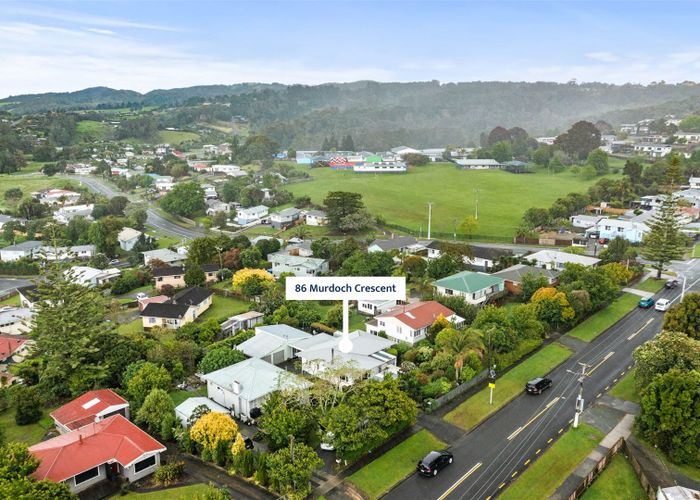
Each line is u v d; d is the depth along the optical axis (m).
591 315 73.75
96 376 53.97
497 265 95.62
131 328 78.06
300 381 47.75
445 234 131.38
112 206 160.25
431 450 44.47
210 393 53.31
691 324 57.28
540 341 64.31
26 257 120.06
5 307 90.00
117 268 117.25
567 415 49.56
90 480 40.31
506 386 54.94
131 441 42.31
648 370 48.47
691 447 41.28
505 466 42.41
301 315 73.88
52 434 48.25
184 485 40.25
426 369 56.09
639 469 41.09
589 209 146.00
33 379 58.56
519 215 148.00
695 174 168.75
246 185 188.00
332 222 137.75
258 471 40.00
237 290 90.38
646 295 81.75
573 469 41.94
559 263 93.69
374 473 41.41
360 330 66.06
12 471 35.47
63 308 56.25
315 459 39.03
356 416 42.31
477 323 62.94
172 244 134.50
